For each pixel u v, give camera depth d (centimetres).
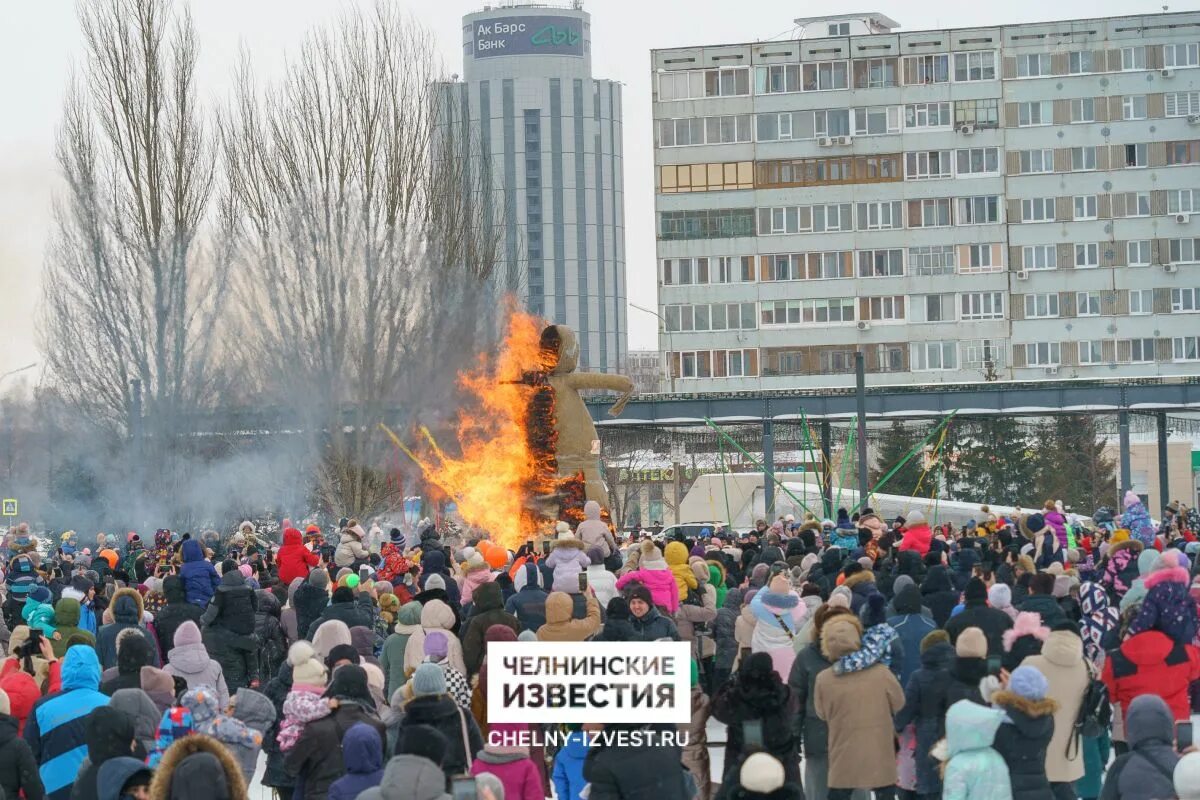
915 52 9962
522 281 7281
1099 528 3219
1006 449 8875
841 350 9956
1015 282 9944
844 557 2125
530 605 1711
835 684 1259
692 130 10044
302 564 2325
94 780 1012
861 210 9975
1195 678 1348
